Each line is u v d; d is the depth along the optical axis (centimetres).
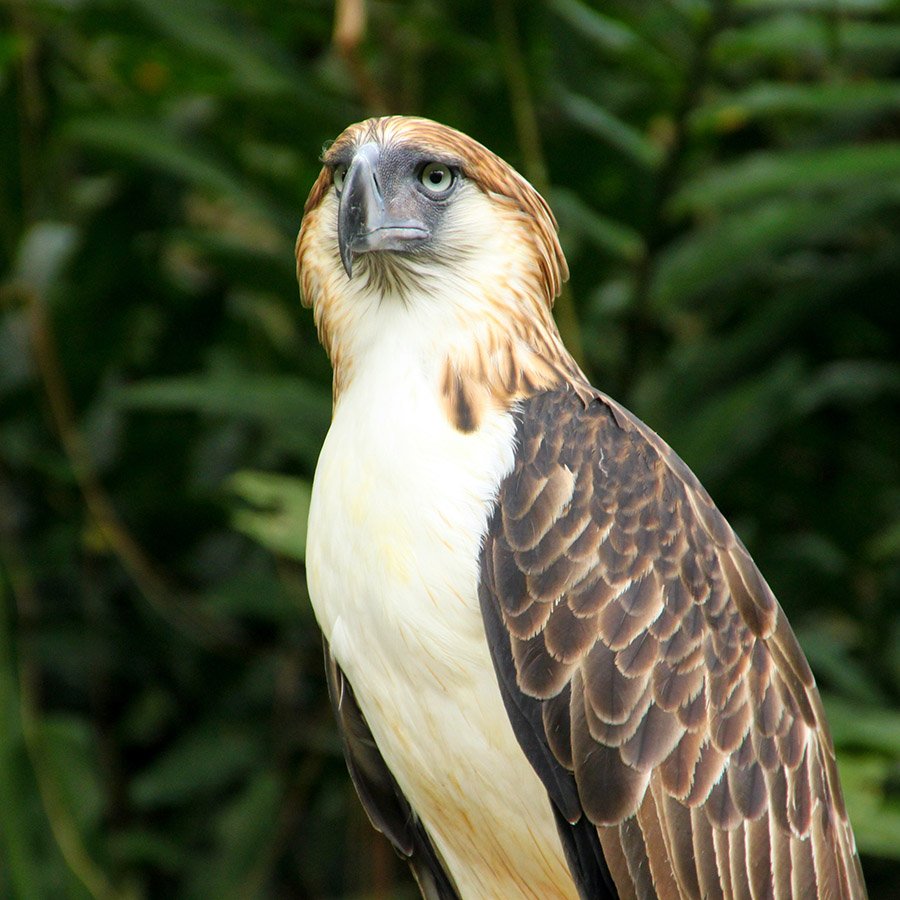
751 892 682
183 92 1105
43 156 1082
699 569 688
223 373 1126
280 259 1084
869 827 815
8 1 1042
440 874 768
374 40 1103
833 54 986
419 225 703
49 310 1148
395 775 726
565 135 1094
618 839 666
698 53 991
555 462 680
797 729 710
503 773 684
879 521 1167
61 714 1175
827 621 1231
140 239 1178
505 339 706
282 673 1144
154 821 1178
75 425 1164
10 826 864
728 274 1056
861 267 1079
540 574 665
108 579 1174
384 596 671
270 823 1085
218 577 1198
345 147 726
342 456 689
